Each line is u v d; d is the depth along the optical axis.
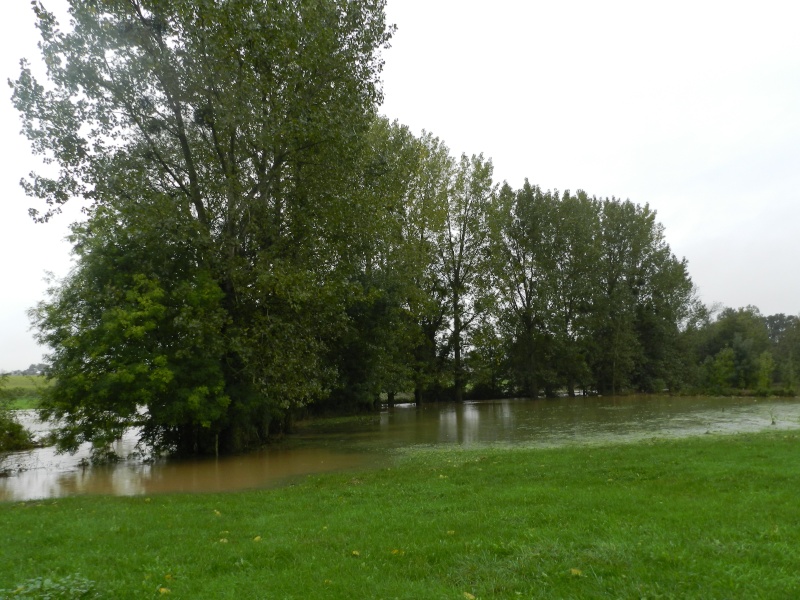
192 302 21.53
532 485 12.16
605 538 7.41
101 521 10.56
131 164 22.16
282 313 23.62
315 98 22.80
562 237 54.22
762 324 68.50
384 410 45.31
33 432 30.19
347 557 7.33
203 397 21.59
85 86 21.22
